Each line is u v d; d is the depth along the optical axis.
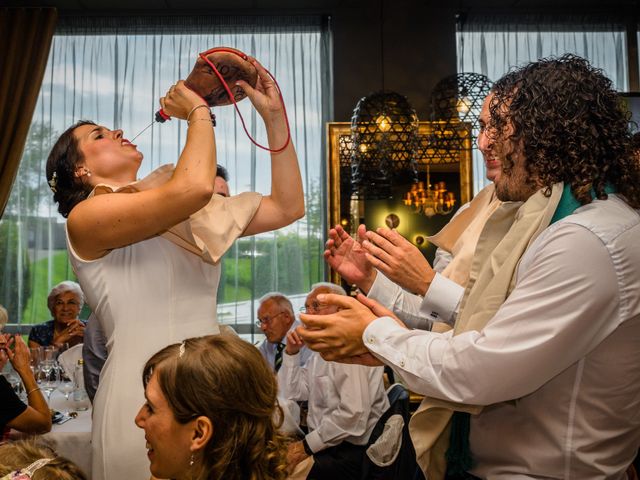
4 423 2.48
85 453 2.60
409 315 1.53
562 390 1.03
